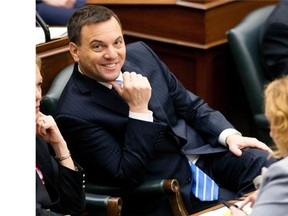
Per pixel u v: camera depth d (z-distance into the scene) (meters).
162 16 13.23
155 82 9.23
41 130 7.86
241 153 9.06
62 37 9.79
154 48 13.52
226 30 13.23
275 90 5.99
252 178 8.96
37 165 7.89
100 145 8.34
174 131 9.03
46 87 9.59
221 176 9.27
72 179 7.89
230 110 13.66
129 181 8.39
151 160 8.84
